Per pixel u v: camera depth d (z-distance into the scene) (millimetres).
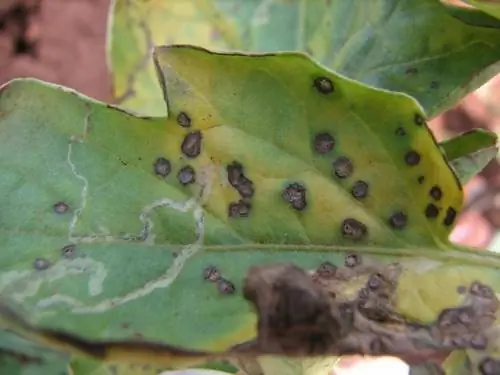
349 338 94
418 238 102
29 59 281
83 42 281
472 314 97
